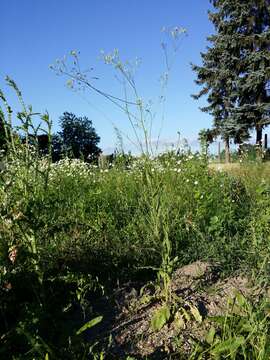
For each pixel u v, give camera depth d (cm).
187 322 307
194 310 312
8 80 277
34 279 313
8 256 269
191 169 740
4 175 295
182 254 428
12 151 296
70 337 276
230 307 321
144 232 474
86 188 729
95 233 500
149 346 288
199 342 271
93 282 340
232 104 2916
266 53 2686
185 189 625
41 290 291
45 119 296
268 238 421
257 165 877
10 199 282
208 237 456
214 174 766
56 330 284
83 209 577
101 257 418
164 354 280
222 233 481
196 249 434
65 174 809
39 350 235
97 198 627
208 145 823
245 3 2906
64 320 314
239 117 2697
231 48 2891
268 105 2666
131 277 385
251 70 2741
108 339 294
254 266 379
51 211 477
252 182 733
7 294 295
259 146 1022
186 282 368
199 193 566
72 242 449
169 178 613
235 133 2716
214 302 333
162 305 331
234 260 398
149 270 396
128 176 720
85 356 270
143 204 542
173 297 326
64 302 331
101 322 316
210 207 563
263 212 509
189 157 791
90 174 853
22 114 285
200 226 514
